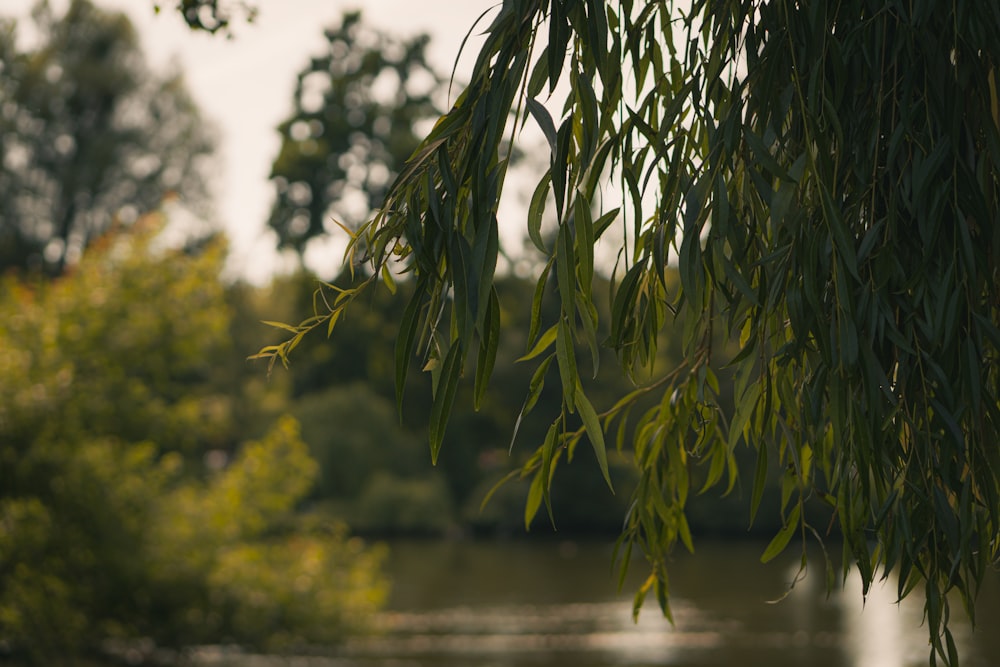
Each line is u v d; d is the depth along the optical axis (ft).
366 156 111.55
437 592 61.82
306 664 37.11
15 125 117.08
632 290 6.33
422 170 5.81
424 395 115.75
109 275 33.27
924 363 6.09
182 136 122.62
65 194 117.70
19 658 32.50
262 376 112.68
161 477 33.32
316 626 34.73
